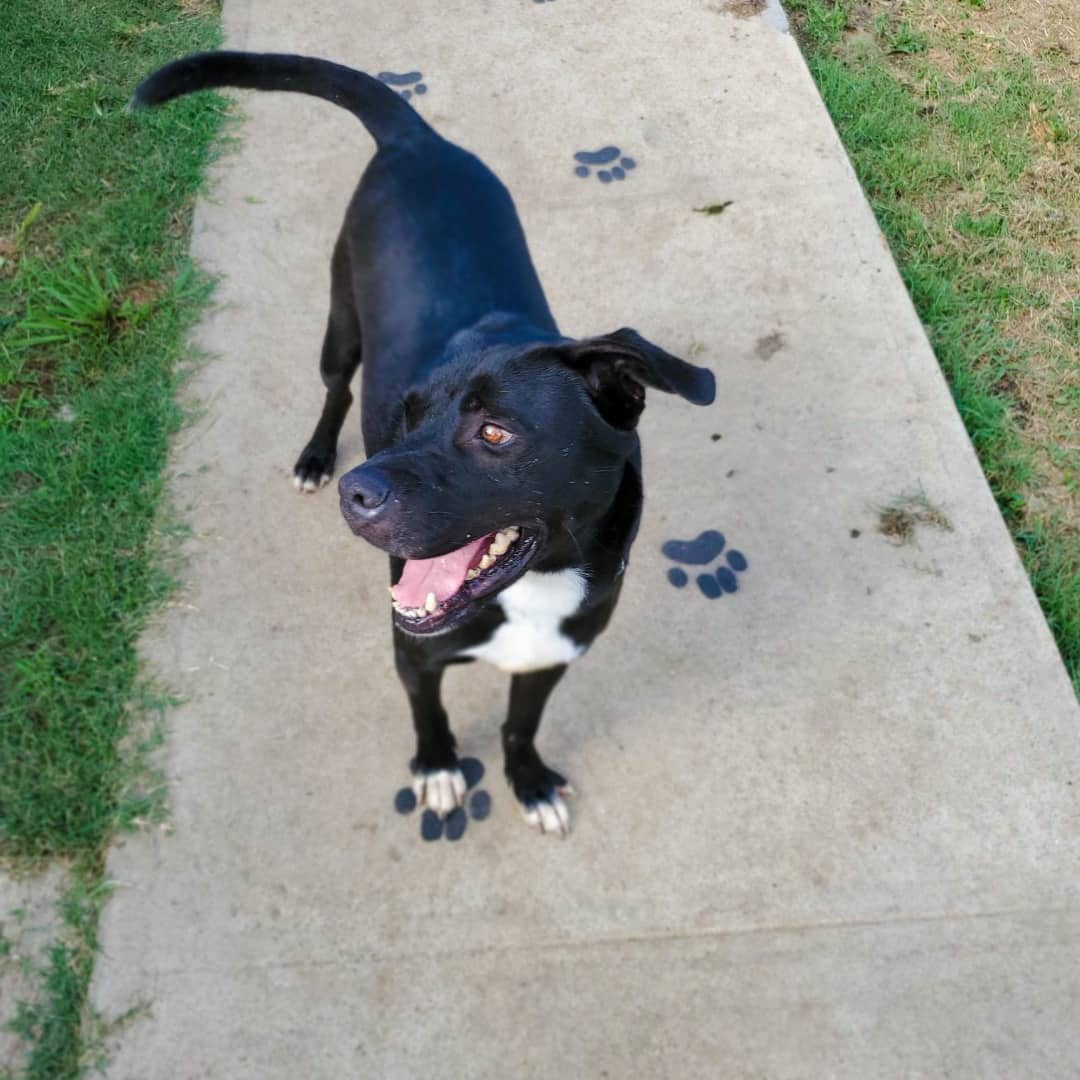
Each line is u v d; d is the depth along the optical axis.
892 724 1.91
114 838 1.77
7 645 1.93
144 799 1.80
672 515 2.10
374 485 1.43
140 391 2.21
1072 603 2.07
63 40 2.75
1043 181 2.67
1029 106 2.81
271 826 1.80
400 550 1.46
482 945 1.71
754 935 1.73
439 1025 1.66
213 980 1.68
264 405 2.21
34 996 1.66
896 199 2.62
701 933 1.73
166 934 1.71
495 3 2.91
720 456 2.17
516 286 1.81
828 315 2.36
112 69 2.70
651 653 1.97
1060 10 3.04
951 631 1.99
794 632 1.99
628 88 2.74
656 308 2.37
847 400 2.24
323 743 1.87
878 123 2.74
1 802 1.79
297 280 2.39
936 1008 1.68
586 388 1.50
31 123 2.60
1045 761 1.88
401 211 1.85
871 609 2.01
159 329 2.29
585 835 1.80
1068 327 2.42
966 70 2.89
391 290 1.80
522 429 1.47
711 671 1.95
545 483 1.49
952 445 2.19
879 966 1.71
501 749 1.89
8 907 1.72
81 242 2.42
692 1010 1.67
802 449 2.18
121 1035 1.63
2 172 2.52
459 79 2.74
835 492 2.13
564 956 1.71
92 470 2.11
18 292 2.35
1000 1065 1.64
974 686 1.94
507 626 1.61
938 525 2.10
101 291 2.29
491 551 1.55
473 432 1.48
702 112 2.70
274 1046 1.64
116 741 1.85
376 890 1.75
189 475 2.12
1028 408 2.32
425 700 1.74
